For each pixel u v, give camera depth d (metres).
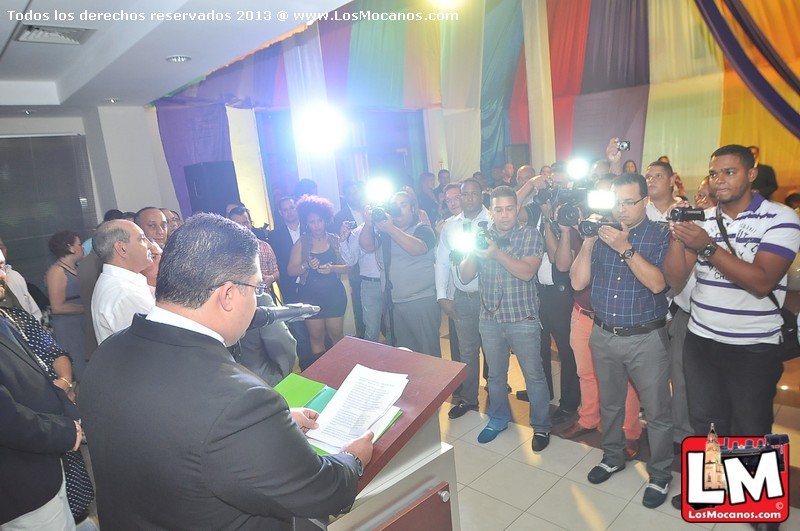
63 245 3.92
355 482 1.06
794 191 5.02
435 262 3.61
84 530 2.35
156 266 2.37
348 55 5.20
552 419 3.29
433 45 5.81
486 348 3.06
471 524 2.41
